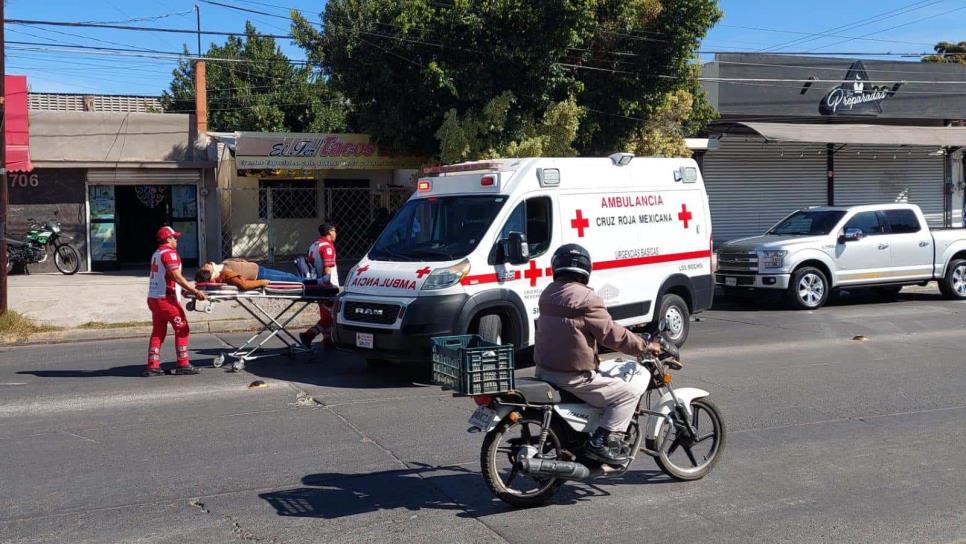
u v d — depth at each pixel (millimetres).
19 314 14258
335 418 8203
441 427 7836
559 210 10805
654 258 11914
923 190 27844
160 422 8047
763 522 5484
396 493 6062
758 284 16484
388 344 9664
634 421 5984
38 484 6254
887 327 14164
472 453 7027
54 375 10414
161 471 6559
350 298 10156
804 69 25875
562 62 20203
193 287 10328
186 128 21938
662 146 21266
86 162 21062
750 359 11289
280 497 5980
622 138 21203
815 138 22844
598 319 5633
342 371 10625
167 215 23000
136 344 13156
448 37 18750
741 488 6156
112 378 10211
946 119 27891
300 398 9078
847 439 7434
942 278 17891
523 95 19344
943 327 14102
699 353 11773
